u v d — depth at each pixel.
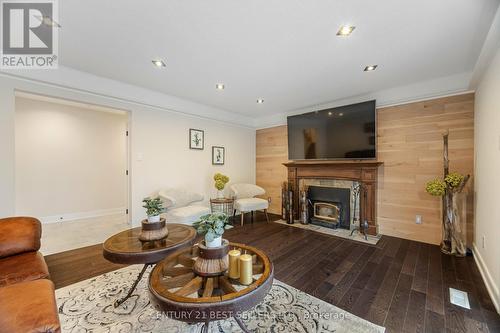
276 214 5.02
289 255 2.74
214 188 4.63
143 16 1.78
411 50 2.27
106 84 3.08
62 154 4.41
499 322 1.57
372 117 3.40
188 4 1.63
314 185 4.24
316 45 2.19
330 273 2.28
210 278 1.34
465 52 2.30
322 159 4.02
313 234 3.56
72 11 1.72
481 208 2.36
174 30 1.96
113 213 5.07
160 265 1.47
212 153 4.59
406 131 3.27
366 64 2.60
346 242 3.18
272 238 3.37
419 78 2.99
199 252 1.41
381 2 1.60
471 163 2.78
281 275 2.24
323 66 2.65
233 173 5.02
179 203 3.71
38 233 1.91
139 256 1.63
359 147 3.56
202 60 2.52
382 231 3.51
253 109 4.66
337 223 3.88
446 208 2.79
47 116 4.24
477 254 2.46
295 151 4.41
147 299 1.82
